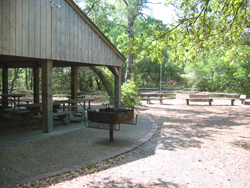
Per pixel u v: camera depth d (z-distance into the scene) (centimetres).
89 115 551
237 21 576
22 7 532
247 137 623
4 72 1080
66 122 796
